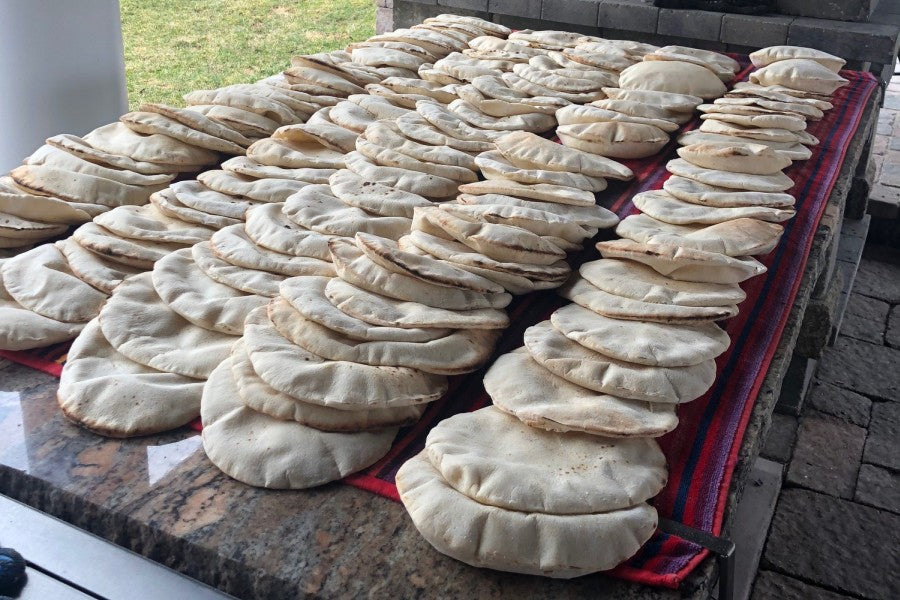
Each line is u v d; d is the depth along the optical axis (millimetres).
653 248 847
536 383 727
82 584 631
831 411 1469
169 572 644
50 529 676
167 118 1189
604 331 757
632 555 604
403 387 721
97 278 910
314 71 1441
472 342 782
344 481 692
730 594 639
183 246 978
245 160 1144
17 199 1017
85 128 1369
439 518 600
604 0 1971
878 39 1753
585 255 1000
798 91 1452
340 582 601
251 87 1372
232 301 838
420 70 1532
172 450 727
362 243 801
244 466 686
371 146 1123
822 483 1288
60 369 837
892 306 1855
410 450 727
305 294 776
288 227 953
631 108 1295
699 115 1424
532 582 602
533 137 1124
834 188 1253
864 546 1166
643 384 702
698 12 1879
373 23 2732
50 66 1290
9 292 902
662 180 1180
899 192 2148
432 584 600
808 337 1328
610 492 621
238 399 735
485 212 877
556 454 667
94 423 740
